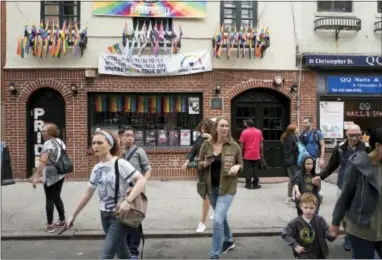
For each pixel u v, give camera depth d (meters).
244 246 6.05
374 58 11.48
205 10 11.25
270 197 9.05
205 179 5.38
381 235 3.56
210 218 7.35
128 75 11.03
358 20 11.55
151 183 10.69
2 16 10.80
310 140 8.68
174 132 11.46
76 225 6.91
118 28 11.07
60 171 6.58
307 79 11.57
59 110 11.25
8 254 5.68
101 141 4.00
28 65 10.84
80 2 10.98
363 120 11.77
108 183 3.93
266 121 11.75
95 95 11.22
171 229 6.72
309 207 4.00
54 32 10.59
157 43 10.94
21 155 10.80
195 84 11.24
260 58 11.40
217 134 5.39
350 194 3.63
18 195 9.15
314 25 11.61
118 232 3.90
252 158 9.91
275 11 11.52
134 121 11.39
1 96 10.78
